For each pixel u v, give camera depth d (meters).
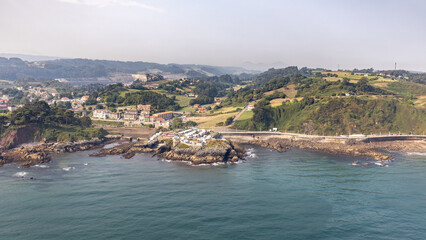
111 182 114.62
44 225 78.00
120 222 79.62
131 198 97.19
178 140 176.25
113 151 169.88
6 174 124.88
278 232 74.56
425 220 81.88
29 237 72.00
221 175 125.31
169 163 147.25
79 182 114.50
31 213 85.38
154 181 116.25
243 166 141.75
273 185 111.38
